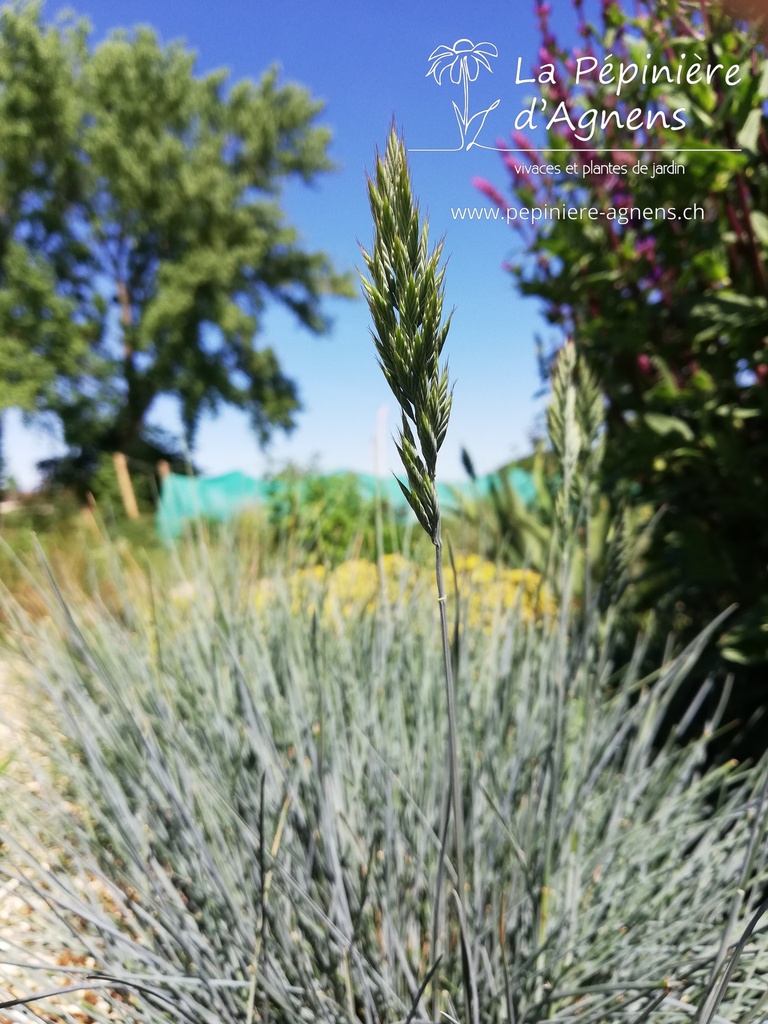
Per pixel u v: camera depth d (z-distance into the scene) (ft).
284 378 84.69
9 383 69.97
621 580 4.69
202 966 3.60
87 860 4.32
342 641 6.29
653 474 8.59
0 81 72.28
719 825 4.68
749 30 6.06
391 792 4.21
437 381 2.02
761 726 7.70
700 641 5.64
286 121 79.97
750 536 7.97
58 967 3.12
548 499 9.75
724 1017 3.43
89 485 66.18
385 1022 3.65
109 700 5.40
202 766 4.50
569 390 4.24
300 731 4.83
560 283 8.48
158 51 75.87
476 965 3.50
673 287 8.02
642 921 4.15
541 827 4.38
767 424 7.86
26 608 8.02
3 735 6.90
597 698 5.11
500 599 6.77
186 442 7.55
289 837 4.27
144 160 72.90
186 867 4.36
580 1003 3.65
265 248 79.15
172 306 72.43
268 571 8.23
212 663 5.74
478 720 5.33
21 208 76.13
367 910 4.15
